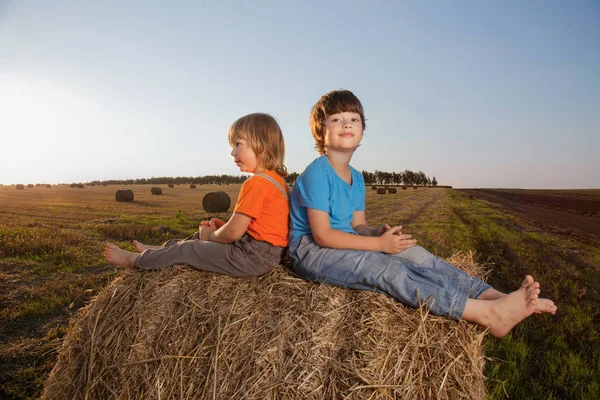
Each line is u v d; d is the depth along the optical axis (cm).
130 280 278
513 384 367
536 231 1547
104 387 245
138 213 2064
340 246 260
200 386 228
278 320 237
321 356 222
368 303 240
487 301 231
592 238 1367
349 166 311
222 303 251
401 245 260
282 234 282
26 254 870
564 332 496
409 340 225
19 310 541
